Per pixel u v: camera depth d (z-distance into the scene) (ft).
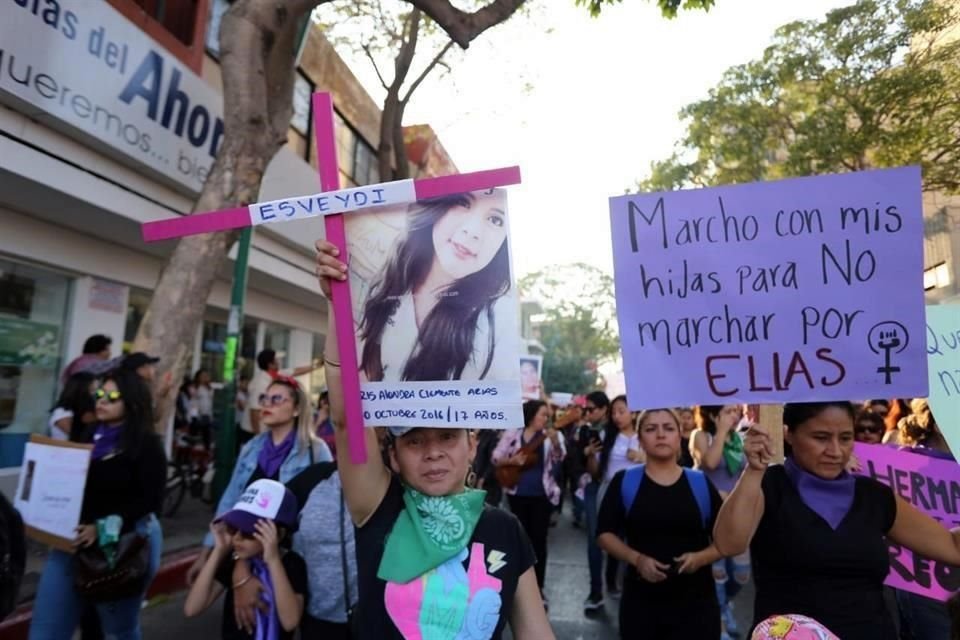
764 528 7.63
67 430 13.79
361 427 5.95
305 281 43.09
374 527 6.03
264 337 47.47
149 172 26.22
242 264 28.14
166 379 17.03
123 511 10.67
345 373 6.02
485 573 5.66
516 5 22.06
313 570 8.76
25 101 19.67
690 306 7.50
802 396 7.15
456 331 6.11
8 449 24.94
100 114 22.74
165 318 17.42
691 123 52.85
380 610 5.61
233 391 28.07
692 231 7.57
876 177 7.20
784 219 7.39
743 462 16.21
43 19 20.06
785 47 46.93
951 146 41.50
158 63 25.72
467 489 6.38
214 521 9.12
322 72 44.55
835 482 7.55
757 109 49.98
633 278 7.65
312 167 42.47
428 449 6.14
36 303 26.22
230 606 9.40
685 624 10.09
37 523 10.28
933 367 8.73
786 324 7.27
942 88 40.60
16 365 25.30
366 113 52.60
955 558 7.31
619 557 10.49
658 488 10.64
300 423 11.21
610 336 182.09
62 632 10.59
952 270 47.91
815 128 44.73
